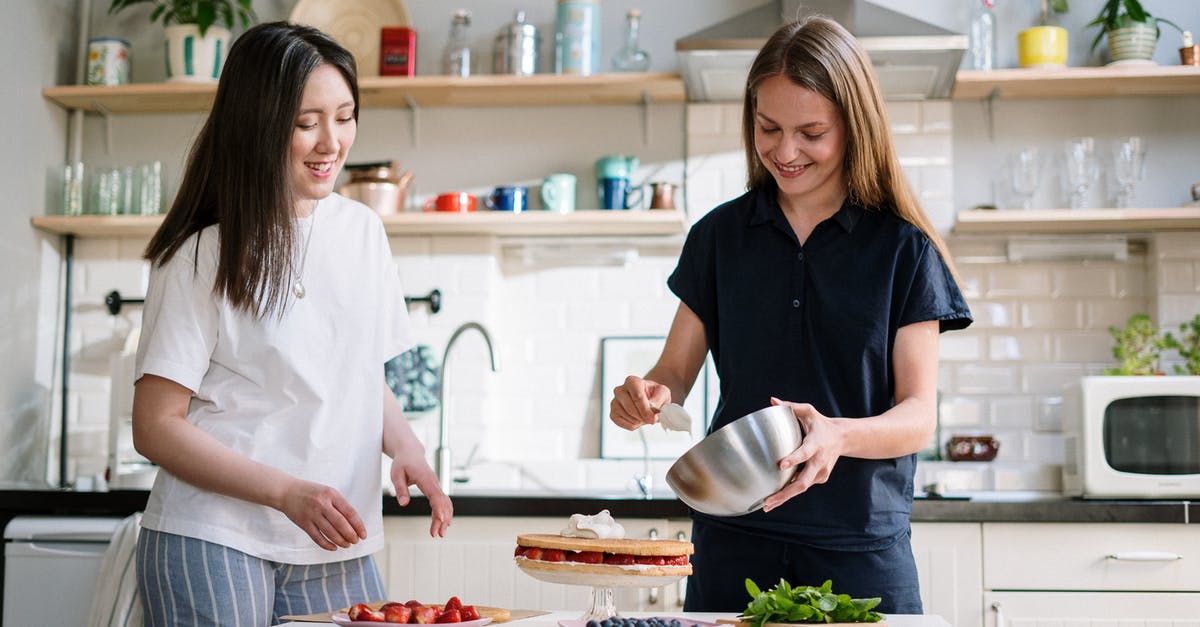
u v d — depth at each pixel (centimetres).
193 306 177
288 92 175
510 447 381
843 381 179
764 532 175
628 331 383
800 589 145
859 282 178
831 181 182
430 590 303
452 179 391
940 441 368
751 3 386
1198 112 371
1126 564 295
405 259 382
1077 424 325
